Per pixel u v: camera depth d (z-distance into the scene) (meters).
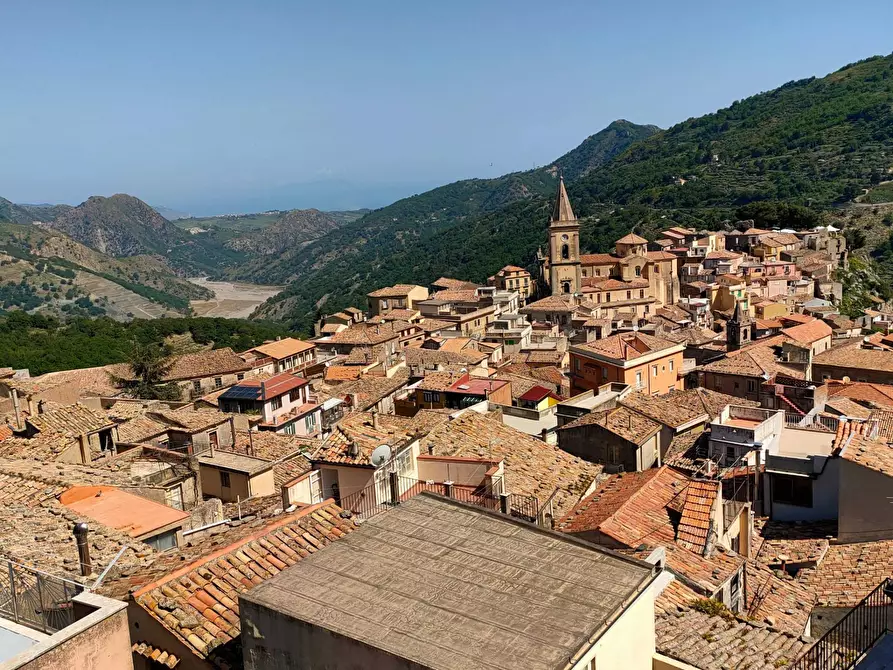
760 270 172.88
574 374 84.25
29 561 21.84
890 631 18.91
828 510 40.16
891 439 40.62
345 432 31.70
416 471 31.53
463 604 15.54
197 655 16.98
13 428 46.19
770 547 37.62
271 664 15.80
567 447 50.94
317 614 15.31
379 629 14.76
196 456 43.34
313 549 21.02
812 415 53.91
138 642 18.05
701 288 167.75
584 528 29.73
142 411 57.03
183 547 24.19
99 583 20.17
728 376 80.81
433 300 166.38
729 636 21.39
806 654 20.11
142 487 32.28
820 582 33.41
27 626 16.34
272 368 114.00
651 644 16.98
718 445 44.84
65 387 68.56
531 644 14.09
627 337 85.88
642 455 47.94
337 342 126.81
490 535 18.48
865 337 118.56
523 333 133.88
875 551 35.00
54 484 29.58
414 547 18.03
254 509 35.81
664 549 26.20
